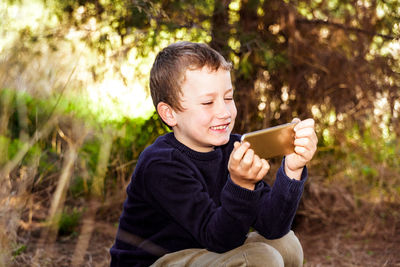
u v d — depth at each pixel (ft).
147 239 5.02
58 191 5.60
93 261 7.57
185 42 5.16
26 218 7.72
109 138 6.02
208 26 8.64
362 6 9.40
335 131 9.91
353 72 9.59
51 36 6.54
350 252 8.53
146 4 7.72
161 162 4.73
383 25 9.44
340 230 9.51
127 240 5.12
